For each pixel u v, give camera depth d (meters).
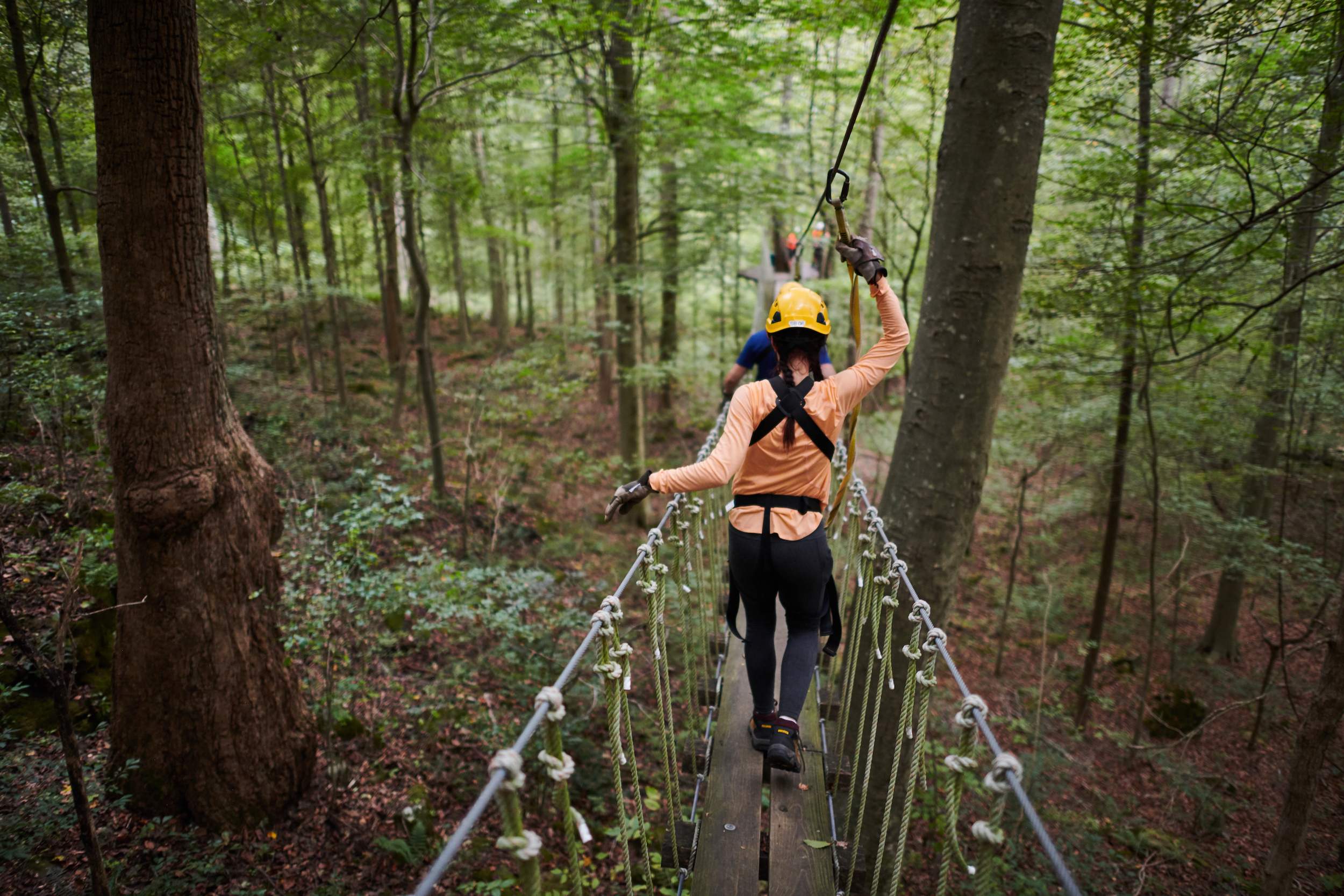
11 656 4.82
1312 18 4.87
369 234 18.34
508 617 6.62
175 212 4.18
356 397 13.89
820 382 2.38
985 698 10.48
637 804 1.85
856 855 2.12
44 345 6.41
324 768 5.60
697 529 3.41
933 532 4.12
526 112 14.59
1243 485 9.98
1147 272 6.39
